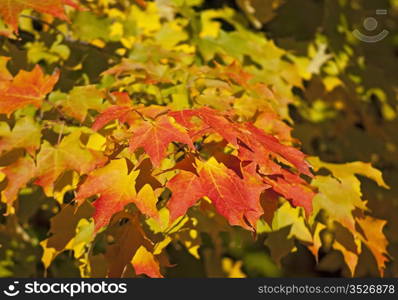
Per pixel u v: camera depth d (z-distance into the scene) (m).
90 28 3.36
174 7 3.62
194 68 2.89
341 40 4.23
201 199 2.58
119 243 2.45
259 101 2.79
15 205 2.77
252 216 2.23
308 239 2.91
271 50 3.59
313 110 4.47
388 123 4.53
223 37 3.56
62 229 2.66
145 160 2.32
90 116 2.66
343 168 2.93
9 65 2.97
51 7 2.58
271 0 4.07
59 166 2.42
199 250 4.87
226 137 2.19
